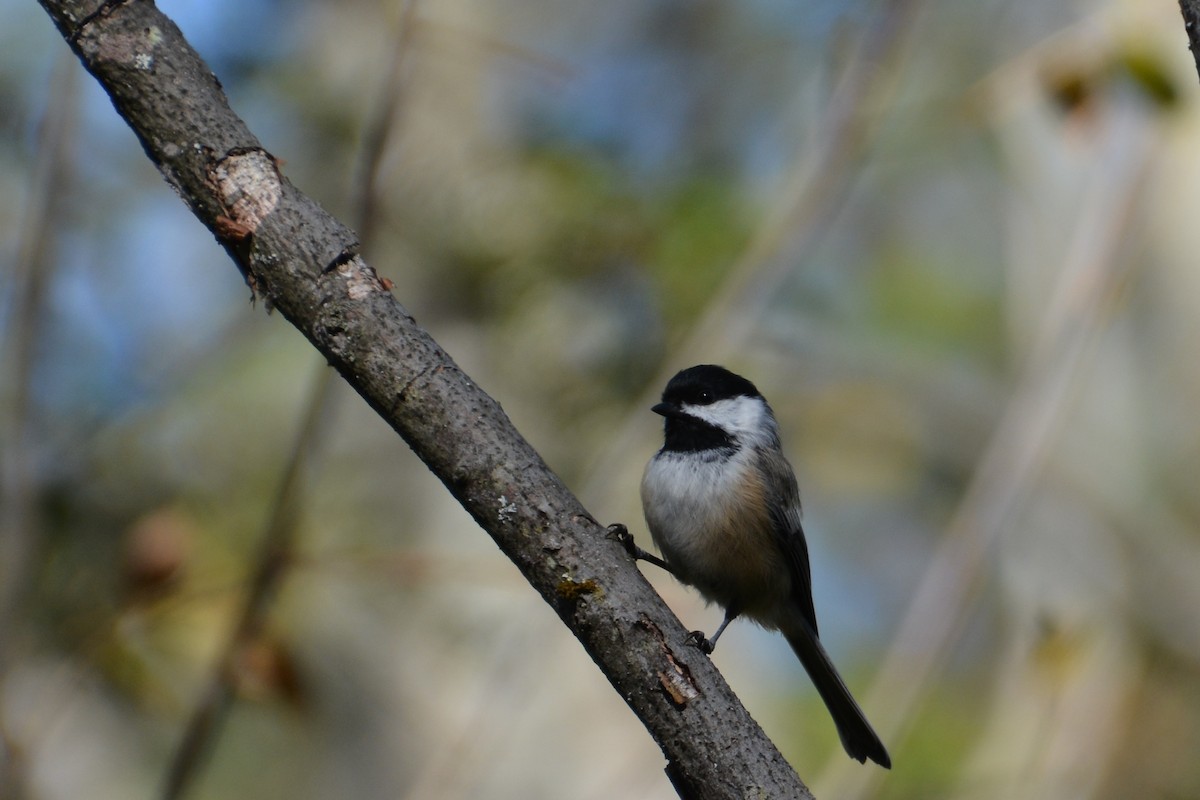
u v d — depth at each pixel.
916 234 16.17
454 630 11.07
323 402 7.46
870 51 9.62
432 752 10.73
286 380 10.95
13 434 7.56
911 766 12.12
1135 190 9.70
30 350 7.65
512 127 11.70
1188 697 12.26
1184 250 13.03
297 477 7.51
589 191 11.12
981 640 13.28
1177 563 12.78
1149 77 8.80
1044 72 9.07
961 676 12.98
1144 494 13.11
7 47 11.36
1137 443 13.25
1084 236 9.81
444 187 10.88
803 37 14.05
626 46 14.55
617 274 11.00
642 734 11.38
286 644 7.42
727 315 9.39
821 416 14.71
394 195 10.62
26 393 7.59
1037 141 13.34
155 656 8.26
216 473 10.38
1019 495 8.95
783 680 13.77
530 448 4.39
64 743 10.15
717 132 13.79
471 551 11.02
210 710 7.22
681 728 4.22
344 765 10.85
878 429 14.77
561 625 8.59
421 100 11.22
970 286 15.84
